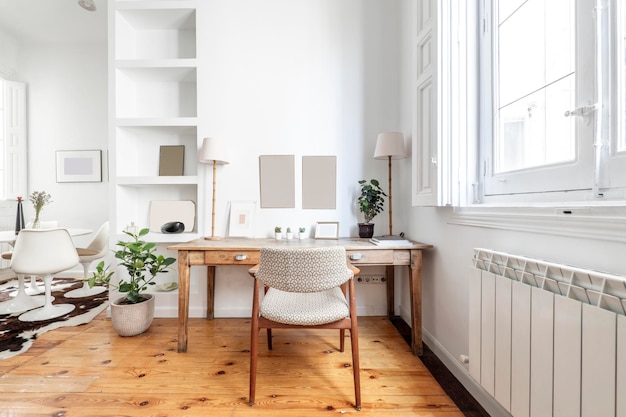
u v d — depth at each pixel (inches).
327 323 56.1
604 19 36.4
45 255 94.1
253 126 99.3
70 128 164.6
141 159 107.9
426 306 80.6
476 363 49.1
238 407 54.5
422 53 75.1
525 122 50.9
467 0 63.2
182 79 107.3
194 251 76.5
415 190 78.5
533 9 48.9
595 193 36.8
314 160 99.7
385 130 99.9
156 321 94.9
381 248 74.8
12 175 157.9
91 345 78.1
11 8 137.2
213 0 98.7
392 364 69.4
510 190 53.5
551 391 33.6
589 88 37.8
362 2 100.0
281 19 99.4
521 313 38.6
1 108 154.9
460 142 63.3
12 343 79.0
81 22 147.6
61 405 54.6
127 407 54.2
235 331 87.4
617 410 26.4
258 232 99.0
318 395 58.1
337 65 99.9
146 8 97.8
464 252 61.8
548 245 40.8
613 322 26.7
